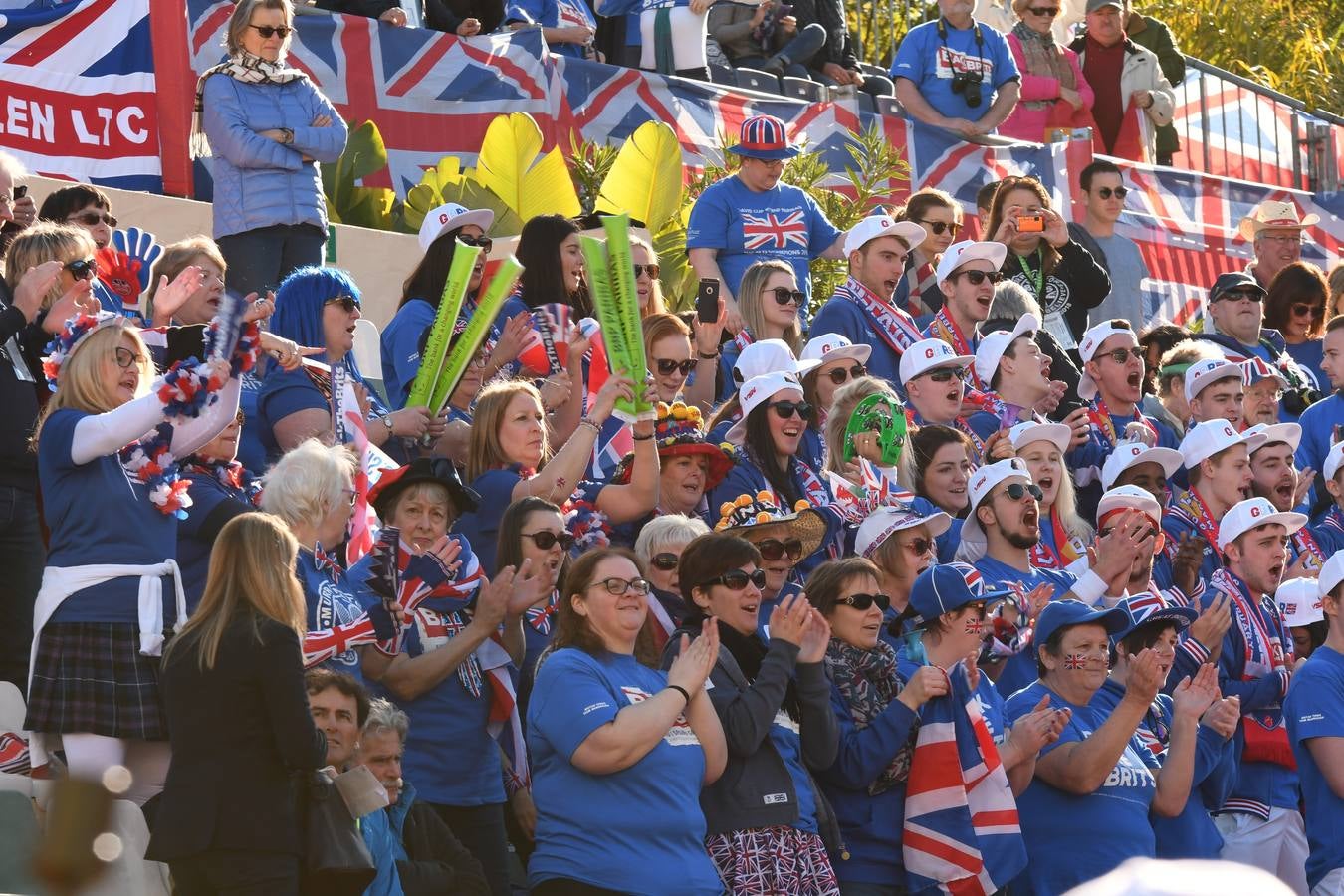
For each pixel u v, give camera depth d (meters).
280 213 34.25
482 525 26.53
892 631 26.59
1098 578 29.34
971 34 50.62
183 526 23.33
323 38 40.41
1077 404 37.75
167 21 37.72
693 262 38.75
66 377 22.64
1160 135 60.75
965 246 35.66
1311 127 66.88
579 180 43.44
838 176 48.16
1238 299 43.09
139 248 33.75
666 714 21.89
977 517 30.05
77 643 21.73
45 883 19.41
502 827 24.58
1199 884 16.33
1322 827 29.64
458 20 47.00
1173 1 83.31
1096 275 41.88
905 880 25.00
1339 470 37.44
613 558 22.88
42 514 25.69
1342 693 29.80
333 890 19.91
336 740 21.41
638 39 49.97
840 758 24.61
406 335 30.50
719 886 22.28
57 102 36.56
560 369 31.30
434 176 40.31
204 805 19.20
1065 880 26.03
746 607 24.02
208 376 22.28
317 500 22.83
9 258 26.64
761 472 28.59
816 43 54.50
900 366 33.81
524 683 26.02
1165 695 29.55
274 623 19.55
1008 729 26.20
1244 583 32.06
